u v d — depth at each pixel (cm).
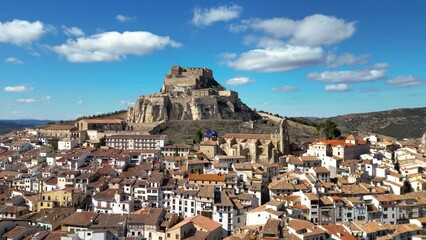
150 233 16400
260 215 17188
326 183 19912
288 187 19362
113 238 15725
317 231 15362
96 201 19312
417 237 16112
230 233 17812
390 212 18088
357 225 16300
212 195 18575
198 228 16462
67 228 16212
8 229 16088
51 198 19450
